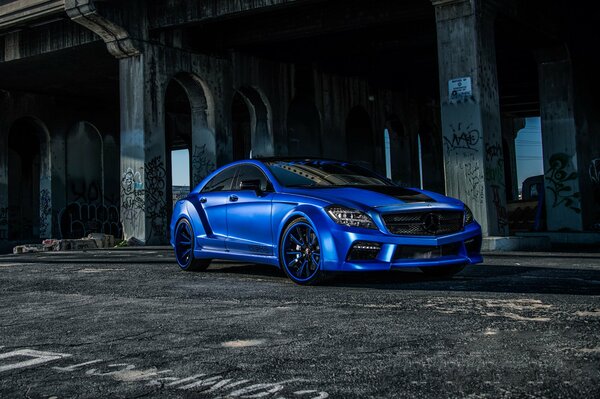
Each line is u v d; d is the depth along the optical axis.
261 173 6.91
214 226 7.30
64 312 4.79
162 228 19.77
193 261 7.72
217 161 21.78
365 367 2.76
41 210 31.28
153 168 19.72
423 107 32.69
